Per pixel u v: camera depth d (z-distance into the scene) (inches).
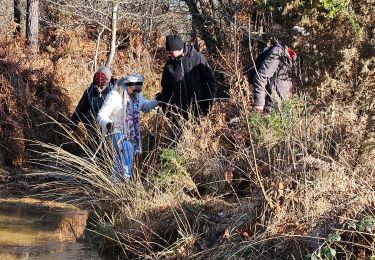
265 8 278.7
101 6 599.2
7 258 212.4
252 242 193.3
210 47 460.4
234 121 284.5
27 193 315.6
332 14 240.4
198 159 275.4
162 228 223.9
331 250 166.4
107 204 265.0
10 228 251.4
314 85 240.4
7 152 388.2
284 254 188.4
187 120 313.3
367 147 223.3
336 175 203.3
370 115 229.3
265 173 229.1
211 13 467.2
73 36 589.0
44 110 420.5
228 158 265.0
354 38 234.7
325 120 236.8
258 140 247.6
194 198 244.8
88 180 276.4
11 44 509.7
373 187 202.2
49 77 443.8
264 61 275.9
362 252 172.7
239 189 252.8
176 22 585.9
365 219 172.9
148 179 267.4
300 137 226.4
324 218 186.2
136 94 306.0
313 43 242.1
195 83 316.8
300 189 200.2
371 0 235.1
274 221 196.1
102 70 340.2
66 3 568.4
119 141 292.5
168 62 321.4
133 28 609.3
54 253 221.1
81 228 253.4
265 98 278.7
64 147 402.9
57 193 303.9
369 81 233.3
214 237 210.8
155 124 322.3
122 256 218.8
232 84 272.7
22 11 734.5
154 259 207.8
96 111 340.5
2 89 403.9
